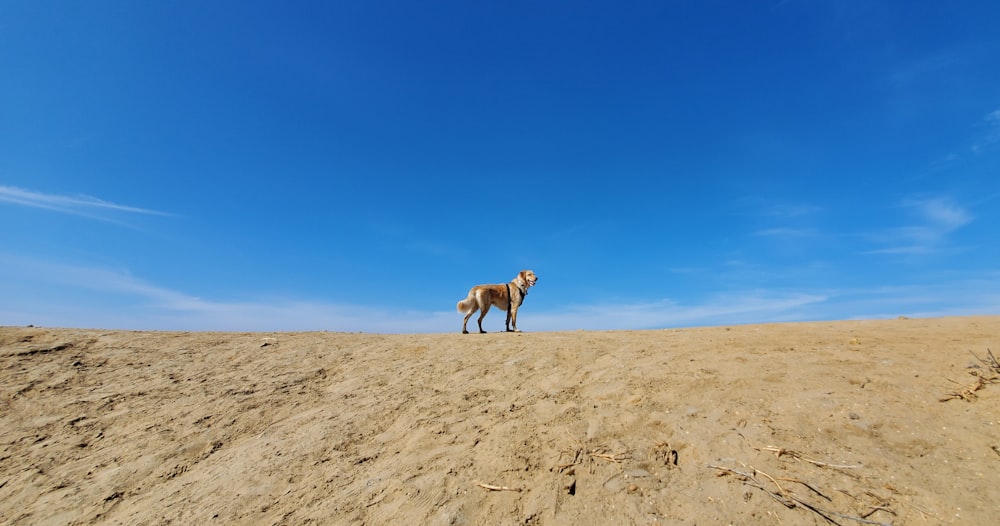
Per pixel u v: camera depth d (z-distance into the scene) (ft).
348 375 26.03
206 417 21.08
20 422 20.80
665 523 11.84
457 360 27.32
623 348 26.63
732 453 14.24
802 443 14.16
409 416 19.81
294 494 14.69
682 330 33.50
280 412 21.47
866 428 14.43
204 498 14.82
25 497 15.48
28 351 28.86
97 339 32.35
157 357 29.45
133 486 15.97
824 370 19.06
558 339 30.89
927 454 12.91
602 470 14.29
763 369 20.01
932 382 16.66
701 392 18.61
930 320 29.04
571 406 18.99
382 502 13.82
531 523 12.41
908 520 10.86
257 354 30.32
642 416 17.33
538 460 15.15
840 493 11.97
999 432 13.17
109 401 22.95
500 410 19.47
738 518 11.68
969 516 10.61
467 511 13.07
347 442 17.98
